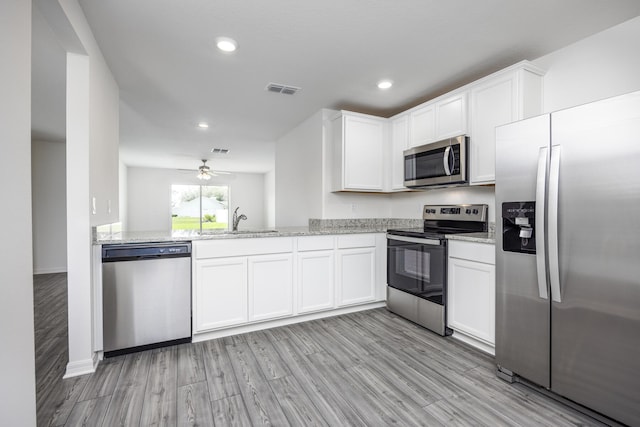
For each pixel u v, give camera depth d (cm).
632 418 136
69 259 197
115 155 280
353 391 181
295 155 440
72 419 155
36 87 305
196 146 569
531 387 183
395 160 349
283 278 281
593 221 148
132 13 189
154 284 232
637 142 134
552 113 164
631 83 198
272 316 276
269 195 912
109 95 259
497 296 195
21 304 104
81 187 198
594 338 149
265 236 273
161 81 288
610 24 203
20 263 103
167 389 182
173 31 209
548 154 164
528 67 229
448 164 271
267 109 367
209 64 256
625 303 138
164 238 237
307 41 224
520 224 179
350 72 273
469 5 185
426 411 163
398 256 308
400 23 202
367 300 323
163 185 859
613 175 141
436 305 262
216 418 157
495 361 204
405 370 204
